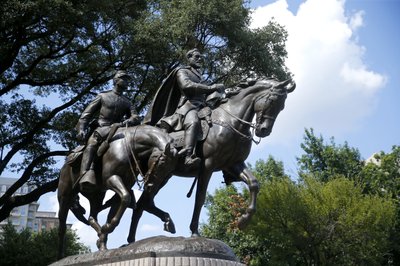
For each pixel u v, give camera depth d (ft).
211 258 22.59
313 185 85.66
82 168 27.71
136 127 27.81
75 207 30.19
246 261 95.45
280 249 82.64
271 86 28.63
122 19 54.34
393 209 82.53
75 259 25.30
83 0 51.75
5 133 60.59
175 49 56.13
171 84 30.37
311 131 102.01
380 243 80.59
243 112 28.86
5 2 47.88
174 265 21.90
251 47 58.44
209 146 28.48
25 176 59.67
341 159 98.89
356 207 80.94
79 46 58.59
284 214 81.25
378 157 99.25
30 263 84.23
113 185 26.78
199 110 29.43
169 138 26.66
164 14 56.90
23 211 255.09
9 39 54.44
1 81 65.41
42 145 64.39
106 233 26.43
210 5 54.13
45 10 48.67
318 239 80.48
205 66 59.52
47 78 63.41
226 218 100.17
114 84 30.45
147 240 23.57
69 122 63.26
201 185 28.53
